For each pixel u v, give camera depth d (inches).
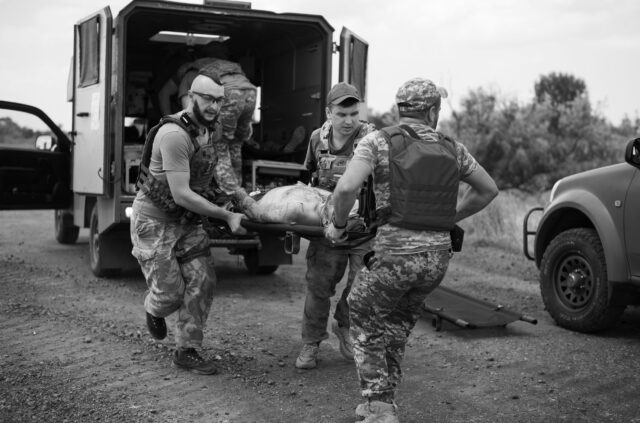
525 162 540.4
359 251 179.6
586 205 228.5
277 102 347.3
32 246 406.6
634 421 156.6
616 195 219.6
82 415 153.9
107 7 273.0
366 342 142.3
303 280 321.4
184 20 306.7
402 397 170.2
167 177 169.3
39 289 284.2
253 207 184.9
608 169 227.0
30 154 330.0
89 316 241.6
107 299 269.7
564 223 252.2
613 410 163.0
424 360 201.2
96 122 283.7
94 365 187.9
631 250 214.1
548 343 219.3
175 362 184.9
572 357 204.4
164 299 177.6
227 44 352.2
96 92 284.0
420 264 136.3
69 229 410.6
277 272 340.2
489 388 177.3
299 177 308.3
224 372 185.0
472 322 224.8
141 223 175.9
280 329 231.6
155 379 177.9
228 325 235.3
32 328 223.9
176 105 318.0
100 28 278.4
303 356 188.1
